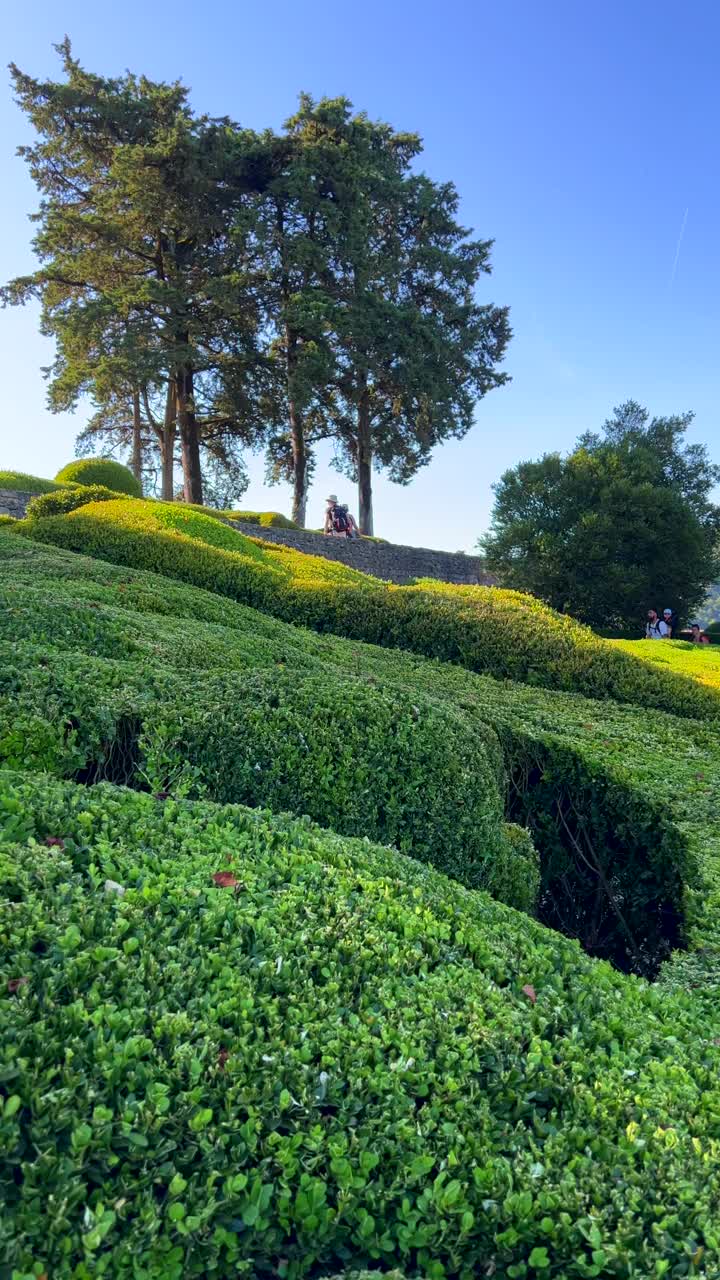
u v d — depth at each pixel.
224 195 30.61
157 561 10.78
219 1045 1.90
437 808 4.34
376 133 35.38
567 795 5.65
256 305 32.25
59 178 31.36
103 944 2.09
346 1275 1.62
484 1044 2.12
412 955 2.42
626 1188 1.81
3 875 2.21
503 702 7.44
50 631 5.47
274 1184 1.70
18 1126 1.58
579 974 2.76
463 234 36.53
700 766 6.21
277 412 35.28
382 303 31.47
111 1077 1.72
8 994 1.85
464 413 37.31
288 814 3.38
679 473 32.75
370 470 37.25
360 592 10.44
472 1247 1.71
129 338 28.86
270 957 2.25
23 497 21.64
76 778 3.98
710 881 4.21
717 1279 1.66
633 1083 2.18
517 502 30.67
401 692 4.79
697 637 26.58
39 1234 1.48
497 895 4.60
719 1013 2.86
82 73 29.89
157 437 39.22
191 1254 1.58
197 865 2.63
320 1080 1.88
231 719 4.11
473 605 10.04
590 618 30.28
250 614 8.70
